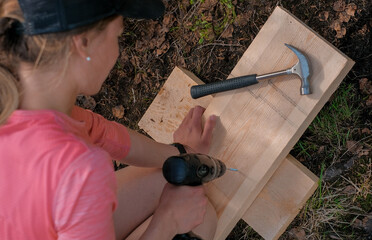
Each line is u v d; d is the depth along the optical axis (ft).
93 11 3.02
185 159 4.29
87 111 4.67
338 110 6.67
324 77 5.48
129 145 5.11
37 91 3.16
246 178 6.02
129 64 8.04
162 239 4.27
